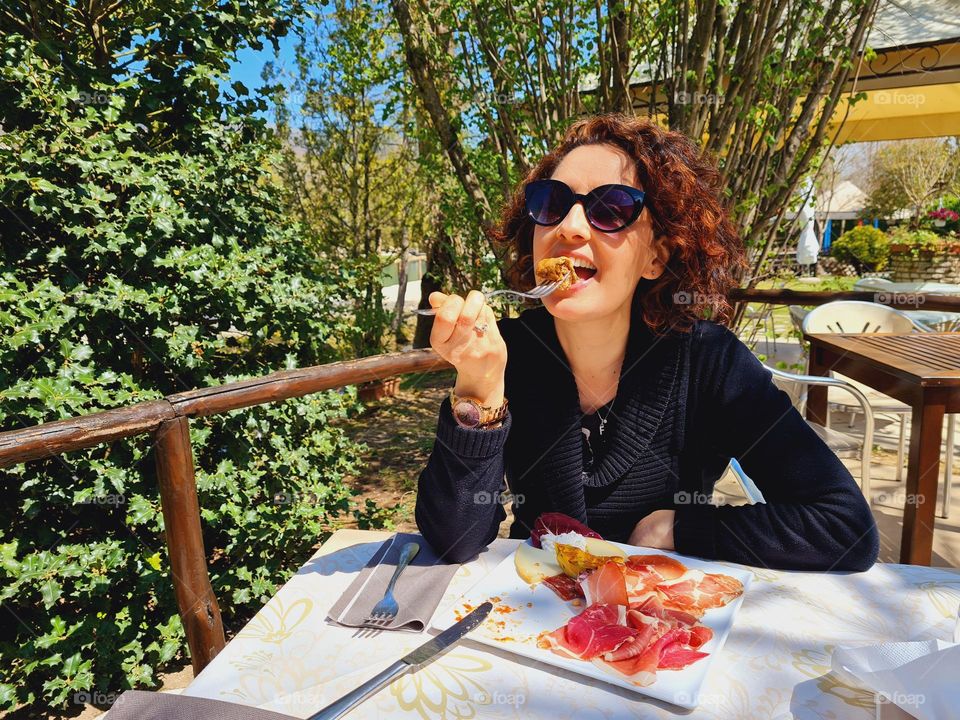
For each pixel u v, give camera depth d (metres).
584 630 0.85
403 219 7.54
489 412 1.06
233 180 3.25
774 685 0.78
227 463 2.90
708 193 1.29
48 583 2.45
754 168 3.90
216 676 0.81
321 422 3.32
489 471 1.07
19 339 2.42
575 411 1.29
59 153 2.60
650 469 1.31
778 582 1.04
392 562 1.08
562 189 1.15
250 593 2.91
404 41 4.11
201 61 3.11
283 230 3.62
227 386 1.41
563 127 3.81
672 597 0.96
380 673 0.79
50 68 2.79
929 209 13.33
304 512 3.12
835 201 18.08
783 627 0.90
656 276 1.25
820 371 3.07
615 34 3.72
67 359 2.55
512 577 1.04
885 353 2.58
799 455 1.19
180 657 2.75
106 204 2.85
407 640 0.89
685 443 1.31
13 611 2.58
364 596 0.98
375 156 7.43
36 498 2.49
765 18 3.52
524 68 3.97
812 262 7.19
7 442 1.08
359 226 7.52
